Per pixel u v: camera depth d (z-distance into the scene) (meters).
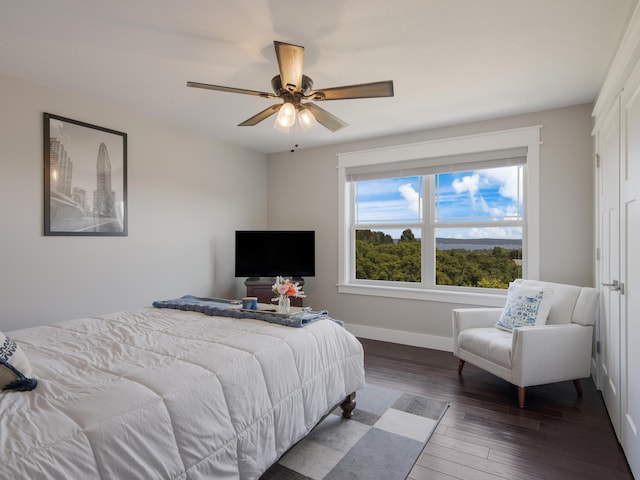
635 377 1.74
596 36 2.09
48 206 2.71
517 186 3.51
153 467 1.10
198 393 1.32
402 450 1.99
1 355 1.23
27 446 0.92
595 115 2.87
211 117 3.47
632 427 1.78
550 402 2.58
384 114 3.38
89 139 2.96
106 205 3.08
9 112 2.53
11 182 2.54
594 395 2.70
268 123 3.67
